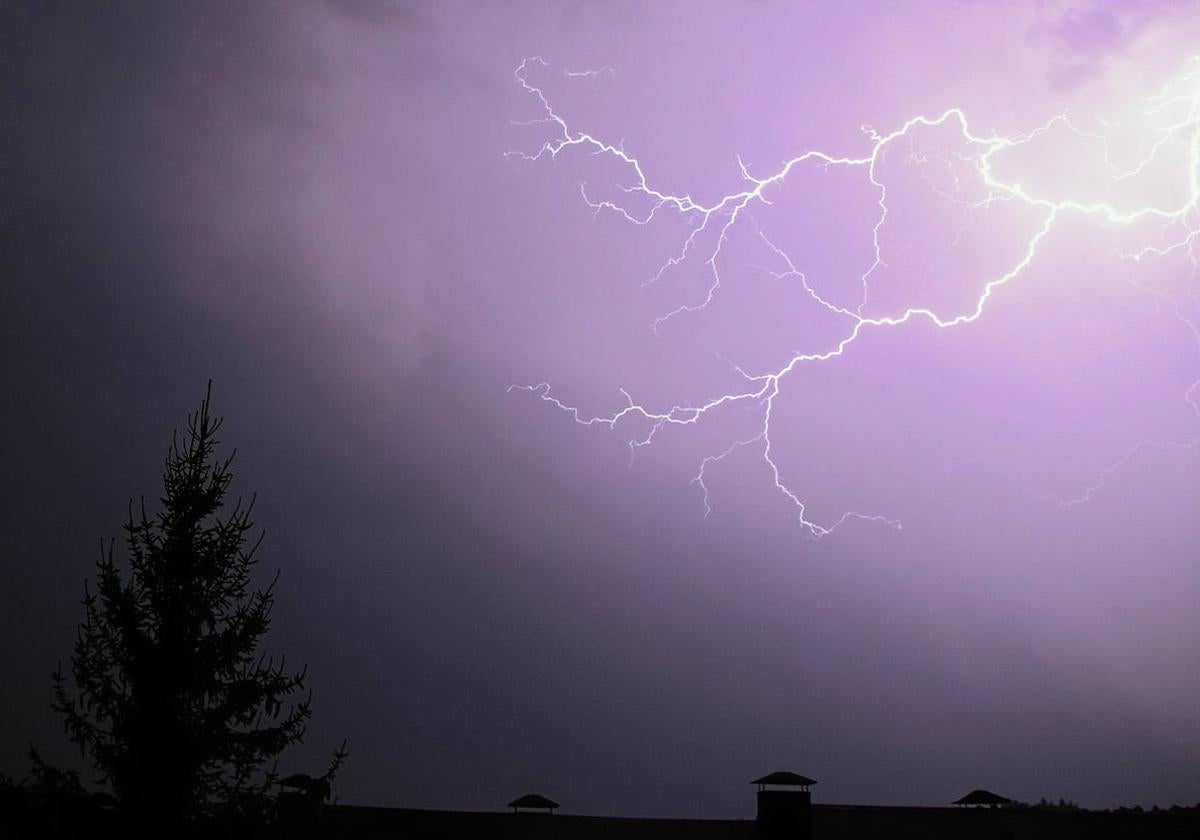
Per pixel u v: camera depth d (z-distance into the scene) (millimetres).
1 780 5836
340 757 6711
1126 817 8891
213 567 6160
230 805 5910
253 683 6094
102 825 5668
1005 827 8992
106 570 6074
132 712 5793
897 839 9148
